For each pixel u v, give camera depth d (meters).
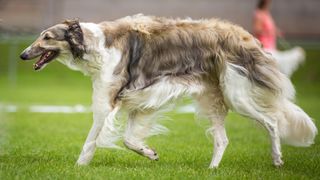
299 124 11.98
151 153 11.65
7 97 27.36
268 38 24.44
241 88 11.36
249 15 39.50
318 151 14.03
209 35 11.48
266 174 10.89
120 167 11.45
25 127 18.09
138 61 11.41
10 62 35.50
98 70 11.36
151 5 39.88
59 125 18.67
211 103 11.79
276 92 11.57
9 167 11.12
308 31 39.66
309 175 11.02
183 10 39.84
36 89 31.58
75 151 13.62
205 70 11.52
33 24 38.94
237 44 11.45
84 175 10.37
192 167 11.61
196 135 16.58
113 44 11.36
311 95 29.55
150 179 10.22
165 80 11.35
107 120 11.25
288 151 13.99
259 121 11.59
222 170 11.20
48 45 11.28
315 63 35.84
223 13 39.69
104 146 11.32
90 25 11.43
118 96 11.38
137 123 11.55
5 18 38.44
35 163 11.67
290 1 39.69
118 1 39.84
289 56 23.11
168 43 11.45
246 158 12.91
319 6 39.56
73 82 35.50
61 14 39.59
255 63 11.46
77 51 11.27
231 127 18.53
